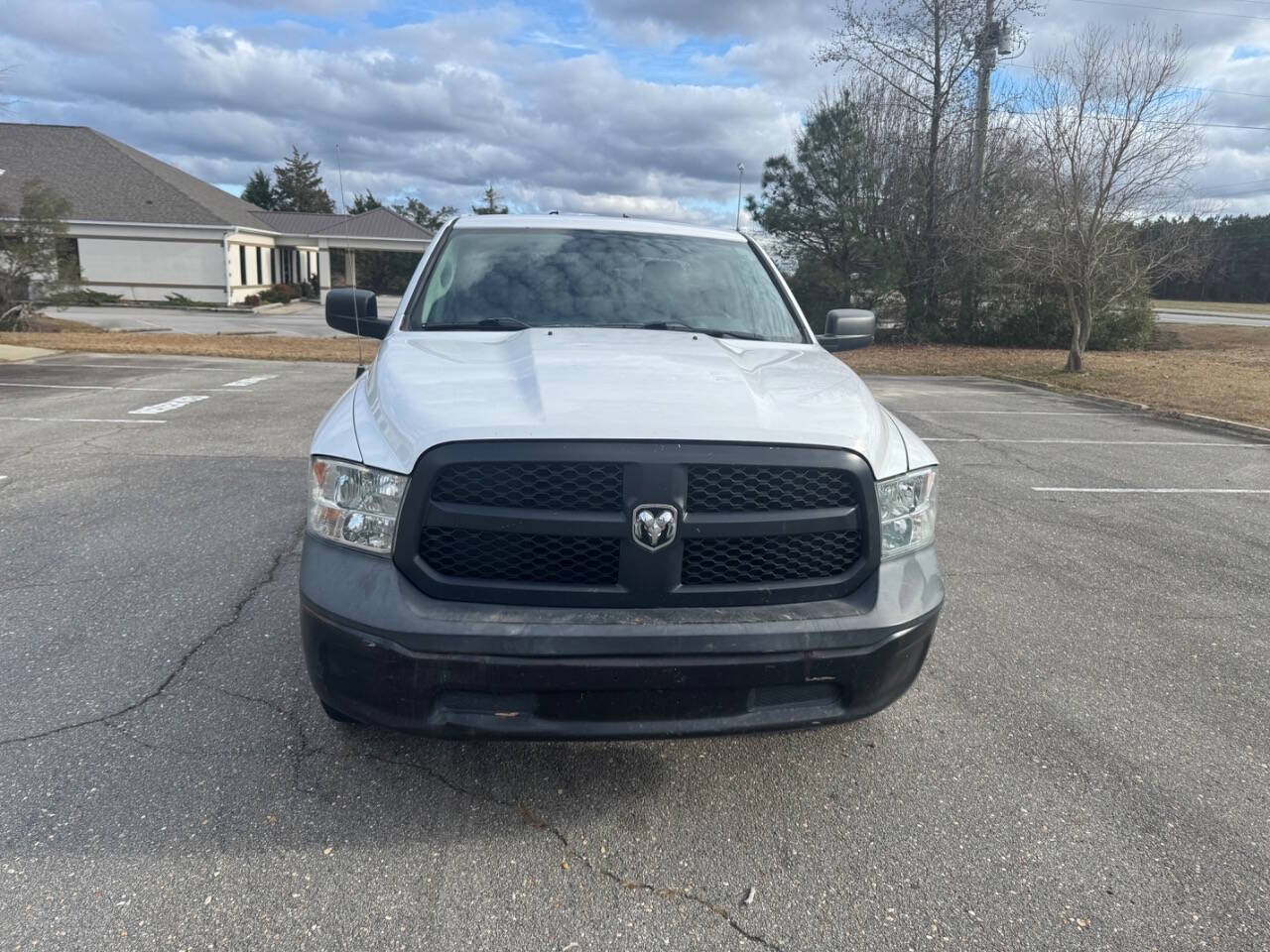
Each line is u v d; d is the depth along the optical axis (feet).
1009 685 11.84
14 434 26.58
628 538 7.55
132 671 11.23
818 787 9.22
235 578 14.73
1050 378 55.21
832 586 8.12
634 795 8.96
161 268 126.52
